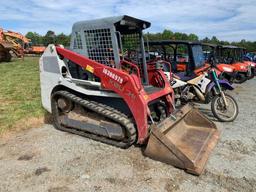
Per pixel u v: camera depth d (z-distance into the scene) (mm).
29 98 7711
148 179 3473
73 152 4223
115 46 4402
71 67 5027
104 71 4344
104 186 3326
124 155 4105
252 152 4309
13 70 15492
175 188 3293
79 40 4816
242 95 9211
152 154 3934
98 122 4629
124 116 4312
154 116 4992
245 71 12188
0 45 20750
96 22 4527
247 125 5605
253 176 3594
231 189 3293
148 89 4750
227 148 4422
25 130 5172
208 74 6562
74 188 3289
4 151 4270
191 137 4480
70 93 4965
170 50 8328
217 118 5809
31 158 4031
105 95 4449
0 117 5820
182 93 6566
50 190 3252
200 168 3582
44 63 5219
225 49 11789
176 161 3721
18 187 3312
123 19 4387
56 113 5188
